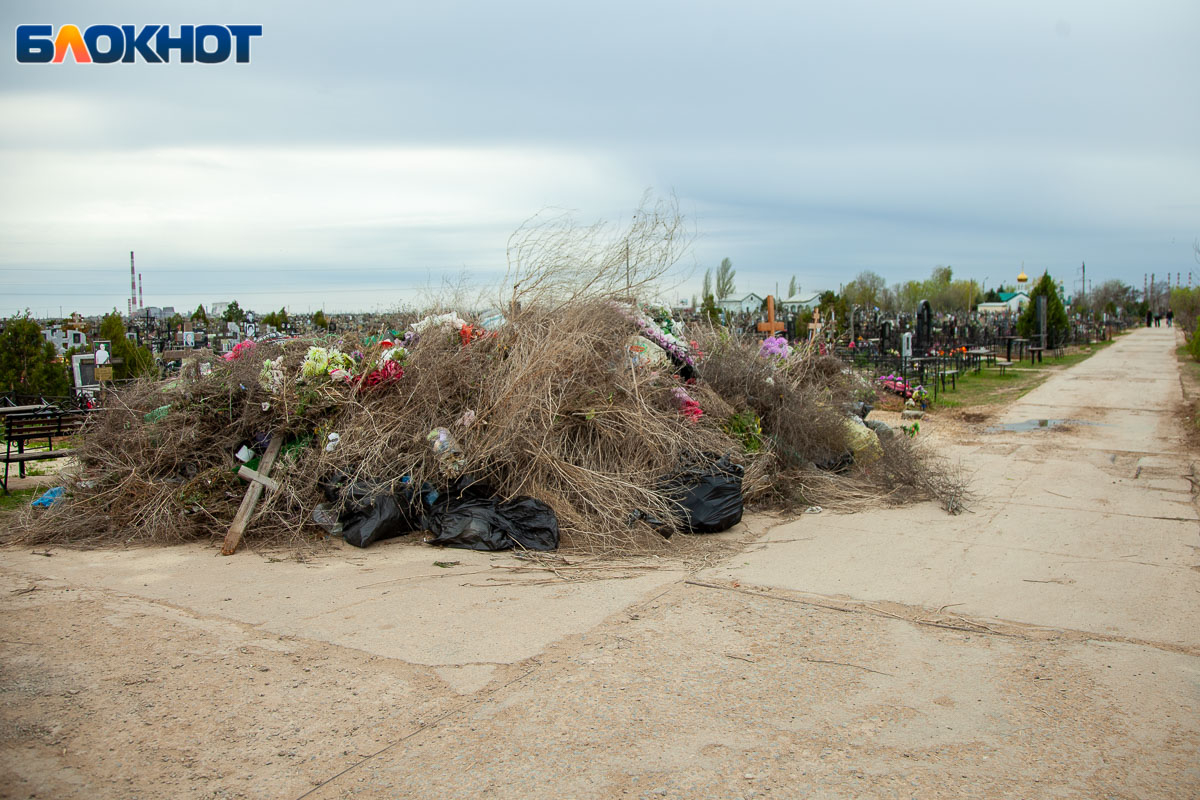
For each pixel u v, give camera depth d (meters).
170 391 7.54
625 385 7.59
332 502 6.72
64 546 6.46
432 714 3.64
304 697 3.79
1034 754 3.35
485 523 6.48
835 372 10.57
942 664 4.29
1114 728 3.59
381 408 7.19
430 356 7.49
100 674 3.99
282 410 7.03
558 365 7.24
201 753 3.27
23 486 8.77
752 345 10.52
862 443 9.33
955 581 5.77
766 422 8.89
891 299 69.88
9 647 4.31
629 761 3.25
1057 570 6.05
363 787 3.05
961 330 35.25
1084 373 23.89
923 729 3.56
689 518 6.94
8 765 3.14
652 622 4.87
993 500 8.51
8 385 14.08
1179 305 59.53
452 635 4.60
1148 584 5.72
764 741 3.43
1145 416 14.88
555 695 3.85
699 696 3.86
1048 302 34.81
